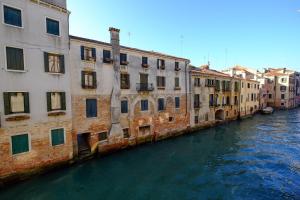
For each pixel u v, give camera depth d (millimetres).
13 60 12711
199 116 29969
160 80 24391
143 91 22188
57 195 12273
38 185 13180
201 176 15055
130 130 21203
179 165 17094
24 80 13164
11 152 12742
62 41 15109
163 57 24438
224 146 22422
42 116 14109
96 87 18094
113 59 19312
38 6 13805
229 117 36844
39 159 14086
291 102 62812
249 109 44094
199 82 29859
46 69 14227
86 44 17406
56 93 15039
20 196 11984
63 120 15336
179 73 26672
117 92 19641
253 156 19172
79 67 16953
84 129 17359
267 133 28422
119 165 16906
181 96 27000
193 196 12367
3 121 12352
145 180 14398
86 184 13680
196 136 26797
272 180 14273
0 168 12297
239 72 45094
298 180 14234
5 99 12375
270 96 61656
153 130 23672
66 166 15719
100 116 18547
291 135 27188
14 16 12781
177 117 26547
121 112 20438
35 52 13672
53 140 14836
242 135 27297
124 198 12133
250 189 13094
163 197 12266
